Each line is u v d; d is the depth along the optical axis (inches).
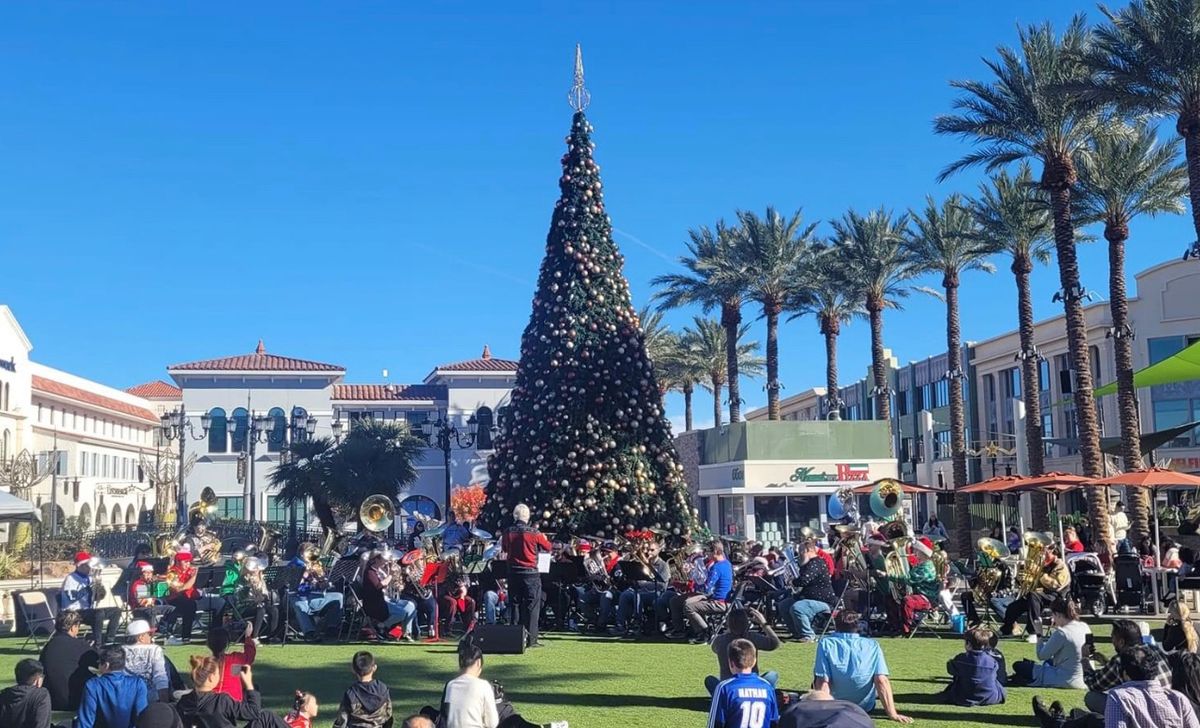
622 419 1090.7
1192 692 309.6
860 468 1654.8
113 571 1103.6
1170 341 2073.1
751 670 302.7
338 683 516.4
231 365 2283.5
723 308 1947.6
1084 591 779.4
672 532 1088.2
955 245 1756.9
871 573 718.5
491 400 2359.7
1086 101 1155.9
